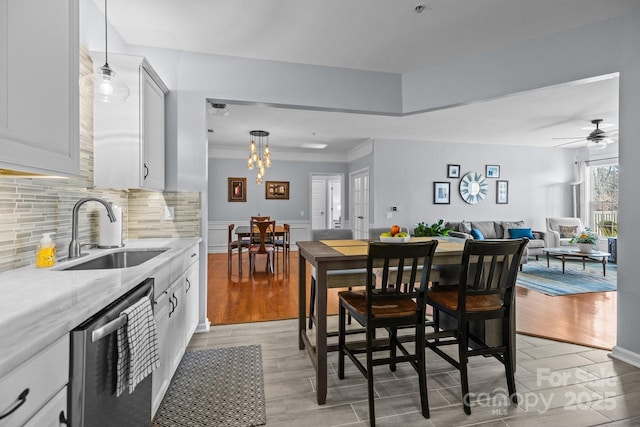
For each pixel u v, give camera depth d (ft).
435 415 5.52
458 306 5.85
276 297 12.53
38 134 3.46
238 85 9.21
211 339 8.62
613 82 10.99
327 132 18.31
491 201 21.79
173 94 8.77
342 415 5.53
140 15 7.20
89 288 3.61
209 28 7.77
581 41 7.85
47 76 3.63
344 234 10.30
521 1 6.81
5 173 3.85
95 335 2.98
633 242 7.25
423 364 5.54
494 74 9.07
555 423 5.30
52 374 2.55
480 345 7.07
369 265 5.36
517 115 14.83
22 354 2.12
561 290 13.21
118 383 3.39
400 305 5.86
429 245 5.42
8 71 2.99
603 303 11.59
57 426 2.65
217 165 23.36
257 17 7.34
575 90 11.68
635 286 7.22
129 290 3.89
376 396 6.09
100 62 6.54
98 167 6.61
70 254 5.48
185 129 8.82
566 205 22.85
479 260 5.84
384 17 7.39
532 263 19.19
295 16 7.31
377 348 6.64
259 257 21.94
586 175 22.11
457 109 13.96
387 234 7.73
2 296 3.33
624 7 7.06
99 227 6.81
